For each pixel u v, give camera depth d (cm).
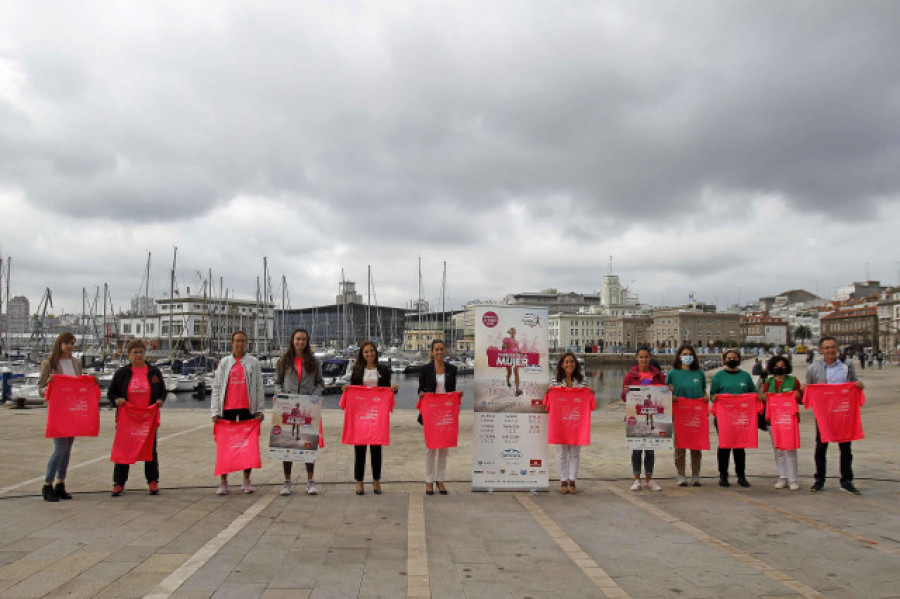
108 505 808
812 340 16938
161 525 711
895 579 557
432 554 622
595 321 17325
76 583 523
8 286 7375
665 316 16312
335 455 1275
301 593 510
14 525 705
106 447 1316
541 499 886
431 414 898
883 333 10888
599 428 1806
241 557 602
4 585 517
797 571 579
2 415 1983
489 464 937
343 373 6184
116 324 10125
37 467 1077
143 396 881
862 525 743
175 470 1073
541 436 947
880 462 1194
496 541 671
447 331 15738
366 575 557
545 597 511
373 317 16238
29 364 6756
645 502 869
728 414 971
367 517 767
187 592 507
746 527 734
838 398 935
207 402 4659
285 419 887
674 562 603
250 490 899
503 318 953
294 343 916
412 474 1069
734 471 1123
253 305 13200
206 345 11475
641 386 952
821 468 945
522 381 948
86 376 853
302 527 716
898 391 3284
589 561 604
